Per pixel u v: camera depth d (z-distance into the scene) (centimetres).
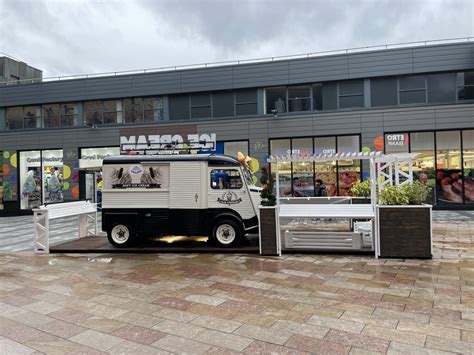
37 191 2288
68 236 1223
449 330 421
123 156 960
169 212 925
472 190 1797
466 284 592
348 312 480
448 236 1046
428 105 1800
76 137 2214
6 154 2316
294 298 539
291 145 1952
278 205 845
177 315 484
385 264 729
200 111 2084
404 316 463
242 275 670
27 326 459
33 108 2325
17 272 738
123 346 398
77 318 482
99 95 2195
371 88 1889
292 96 1988
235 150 2017
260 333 422
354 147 1883
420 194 787
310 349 381
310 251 837
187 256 848
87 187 2217
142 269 735
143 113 2162
